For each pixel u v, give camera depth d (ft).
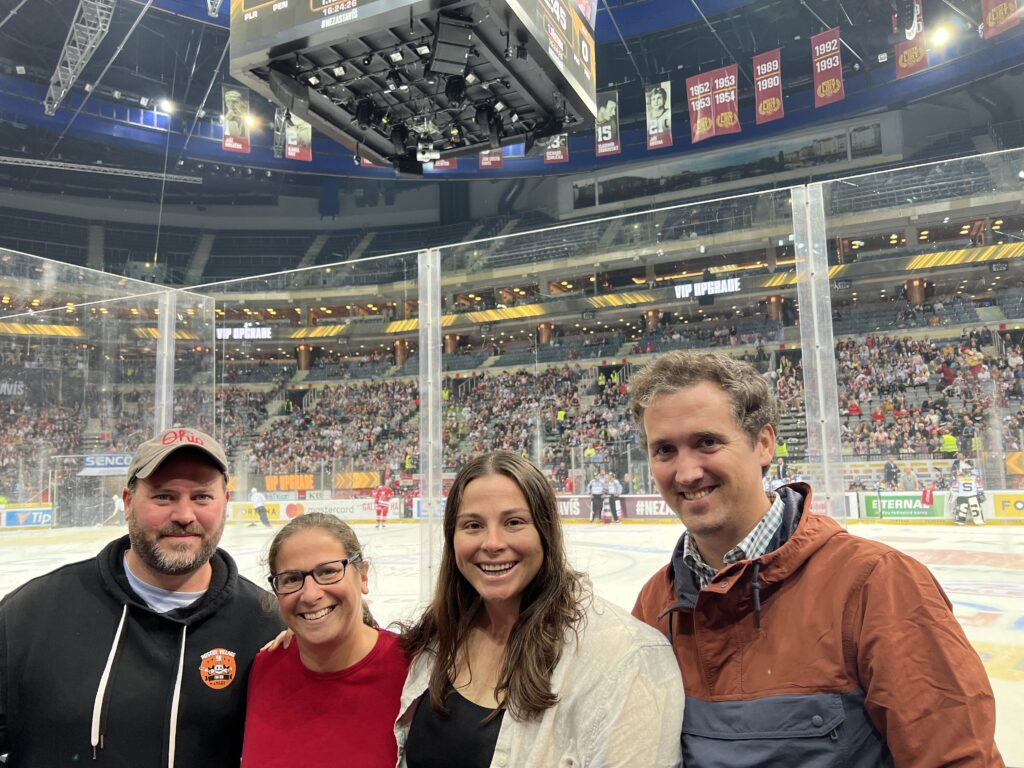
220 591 6.59
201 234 115.14
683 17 79.61
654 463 5.34
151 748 6.04
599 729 4.83
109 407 15.30
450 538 5.79
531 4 24.58
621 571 10.95
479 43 24.89
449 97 27.66
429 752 5.36
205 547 6.44
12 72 81.56
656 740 4.74
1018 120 83.56
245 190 112.78
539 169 96.89
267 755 5.85
